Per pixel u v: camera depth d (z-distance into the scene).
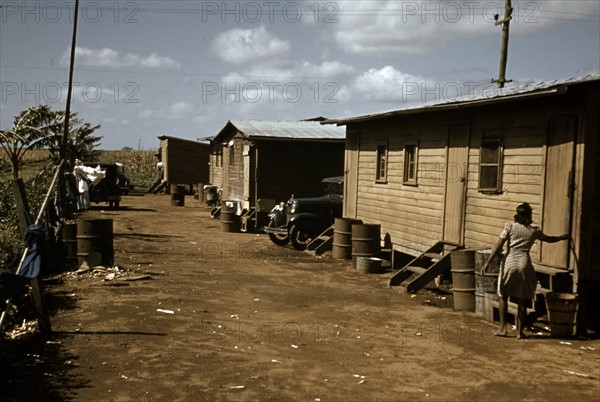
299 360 7.23
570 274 9.11
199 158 41.75
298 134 22.91
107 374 6.52
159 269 13.36
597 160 9.07
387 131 15.60
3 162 28.64
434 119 13.27
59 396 5.85
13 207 14.33
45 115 21.80
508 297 9.22
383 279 13.18
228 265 14.41
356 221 15.91
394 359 7.34
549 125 9.66
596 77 8.41
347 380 6.53
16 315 8.65
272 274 13.38
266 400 5.90
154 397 5.91
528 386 6.43
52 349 7.34
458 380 6.59
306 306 10.29
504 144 10.84
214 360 7.13
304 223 17.58
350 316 9.63
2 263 9.88
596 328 9.18
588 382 6.60
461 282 10.28
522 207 8.52
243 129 23.19
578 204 8.98
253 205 22.67
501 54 22.72
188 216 26.91
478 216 11.63
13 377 6.32
